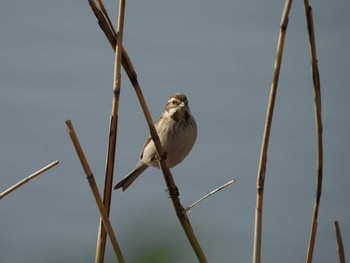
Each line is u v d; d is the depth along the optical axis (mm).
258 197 6863
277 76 6578
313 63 6668
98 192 6730
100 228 6934
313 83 6715
